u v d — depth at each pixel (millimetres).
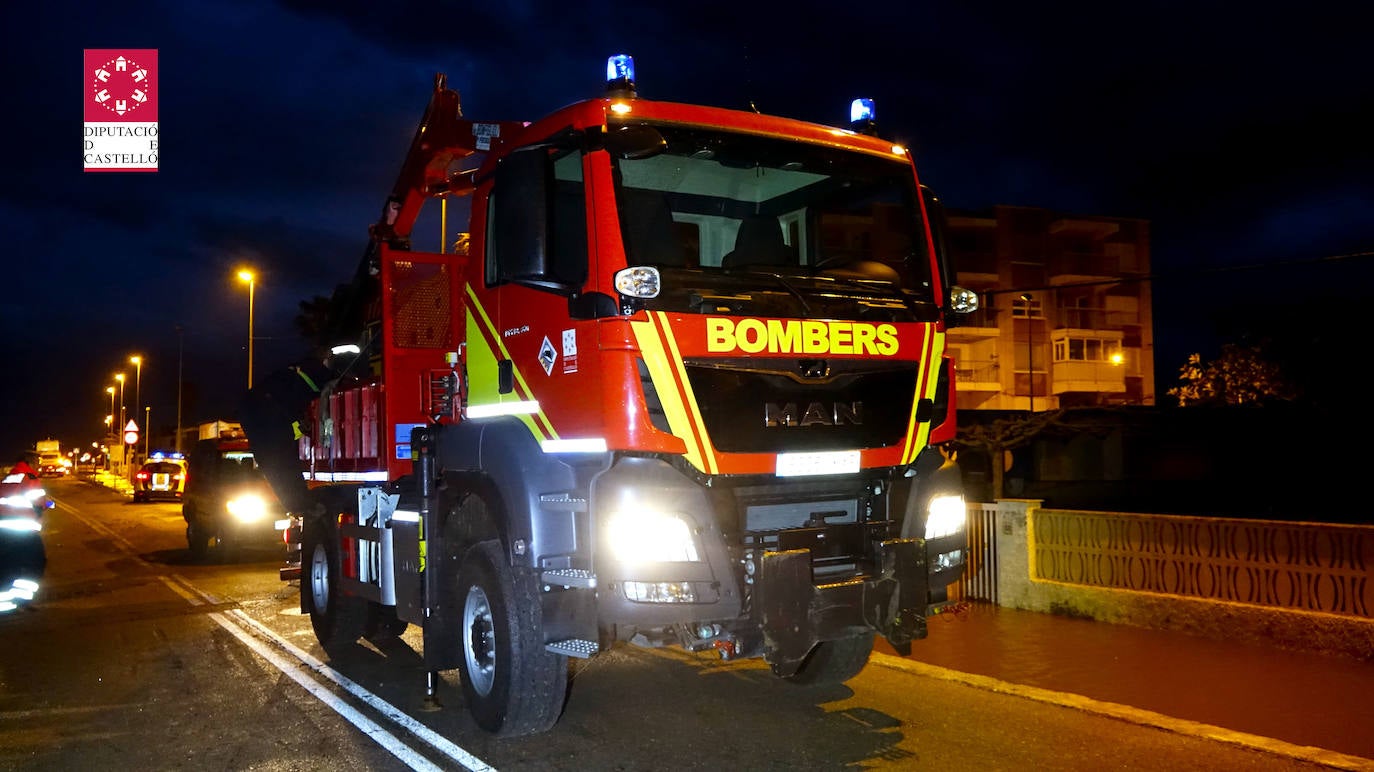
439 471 6707
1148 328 54344
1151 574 8930
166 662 8562
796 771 5430
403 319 7703
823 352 5574
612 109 5473
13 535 12141
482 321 6359
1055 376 52250
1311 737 5797
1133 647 8094
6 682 7883
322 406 9289
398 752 5906
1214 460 25688
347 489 8492
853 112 6609
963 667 7625
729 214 5969
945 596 6047
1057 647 8172
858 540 5730
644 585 5031
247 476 16609
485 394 6309
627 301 5113
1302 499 23297
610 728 6273
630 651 8523
